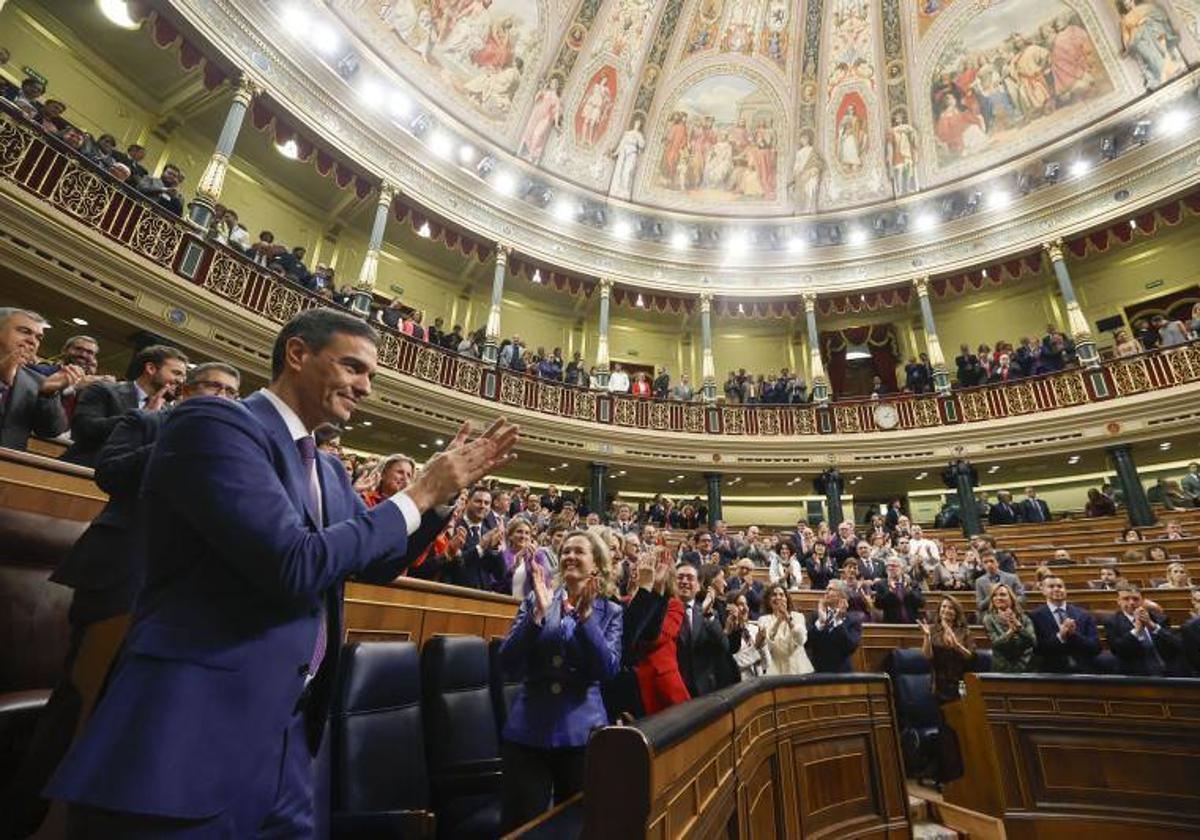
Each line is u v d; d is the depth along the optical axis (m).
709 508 14.10
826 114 17.20
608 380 14.65
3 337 2.90
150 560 1.10
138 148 8.73
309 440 1.33
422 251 14.92
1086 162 13.92
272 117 10.81
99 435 3.02
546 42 15.25
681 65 16.97
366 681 2.53
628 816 1.17
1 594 2.27
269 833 1.05
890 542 10.38
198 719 0.96
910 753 4.93
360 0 11.95
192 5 9.39
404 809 2.42
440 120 13.54
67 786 0.90
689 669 3.78
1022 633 5.05
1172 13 13.03
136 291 7.70
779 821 2.46
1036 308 15.98
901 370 17.02
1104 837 3.86
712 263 16.38
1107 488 13.88
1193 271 14.11
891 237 15.88
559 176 15.62
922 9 15.86
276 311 9.31
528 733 2.43
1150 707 3.94
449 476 1.32
